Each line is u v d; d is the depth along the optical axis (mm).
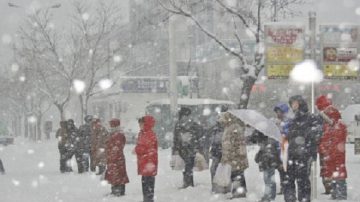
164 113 34344
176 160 14500
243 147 12656
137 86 49406
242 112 12305
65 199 13797
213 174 13508
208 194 13383
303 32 12539
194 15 17922
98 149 19250
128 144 41156
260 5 16969
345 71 12383
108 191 15047
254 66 17000
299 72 12242
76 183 17078
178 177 17094
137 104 49438
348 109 30828
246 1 17234
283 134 11867
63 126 21047
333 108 11984
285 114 12258
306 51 12523
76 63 39375
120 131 14141
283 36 12539
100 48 40594
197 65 54969
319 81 12328
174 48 28141
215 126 13688
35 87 54000
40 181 17828
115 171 13984
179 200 12797
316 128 10766
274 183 12031
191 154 14422
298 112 10797
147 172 12523
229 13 17672
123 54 41188
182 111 14516
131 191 14938
